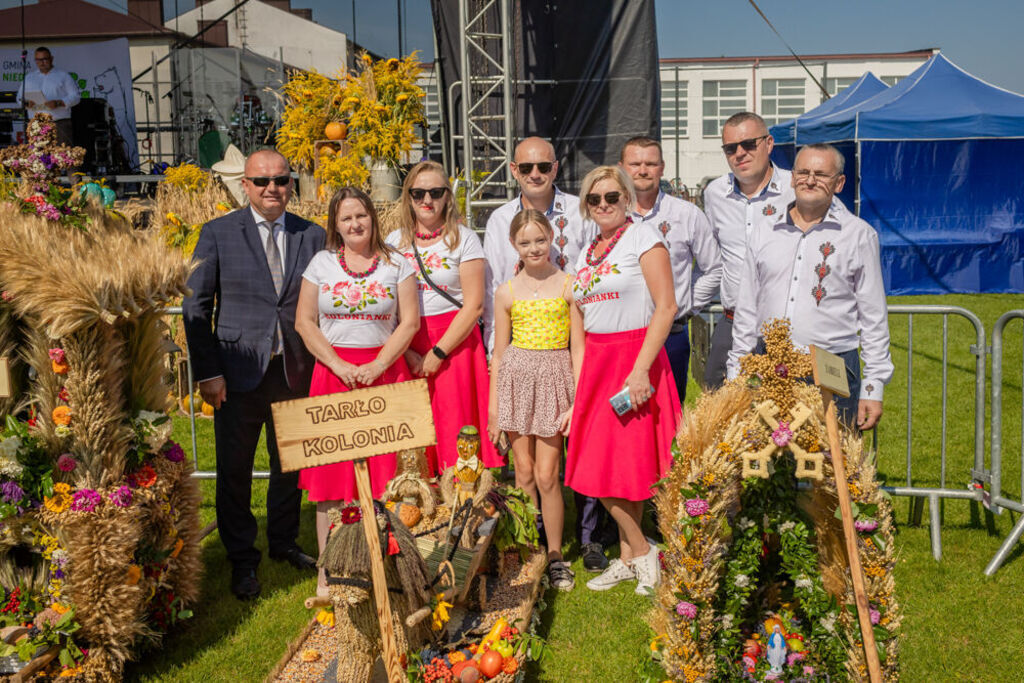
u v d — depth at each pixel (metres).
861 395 4.27
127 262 3.71
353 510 3.30
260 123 15.59
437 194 4.62
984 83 16.55
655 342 4.20
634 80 10.66
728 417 3.20
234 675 3.92
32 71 13.94
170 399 4.14
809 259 4.19
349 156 10.40
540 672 3.89
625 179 4.32
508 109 9.98
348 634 3.32
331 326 4.38
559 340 4.52
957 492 5.09
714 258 5.22
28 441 3.63
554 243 5.03
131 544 3.69
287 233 4.71
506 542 4.21
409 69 10.62
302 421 3.10
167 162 15.79
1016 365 10.09
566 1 10.57
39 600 3.73
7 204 3.82
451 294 4.68
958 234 16.52
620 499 4.45
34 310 3.53
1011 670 3.77
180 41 16.83
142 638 4.00
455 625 3.96
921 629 4.12
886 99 17.00
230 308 4.65
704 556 3.21
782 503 3.43
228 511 4.73
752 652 3.47
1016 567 4.76
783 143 19.34
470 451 3.93
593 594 4.58
